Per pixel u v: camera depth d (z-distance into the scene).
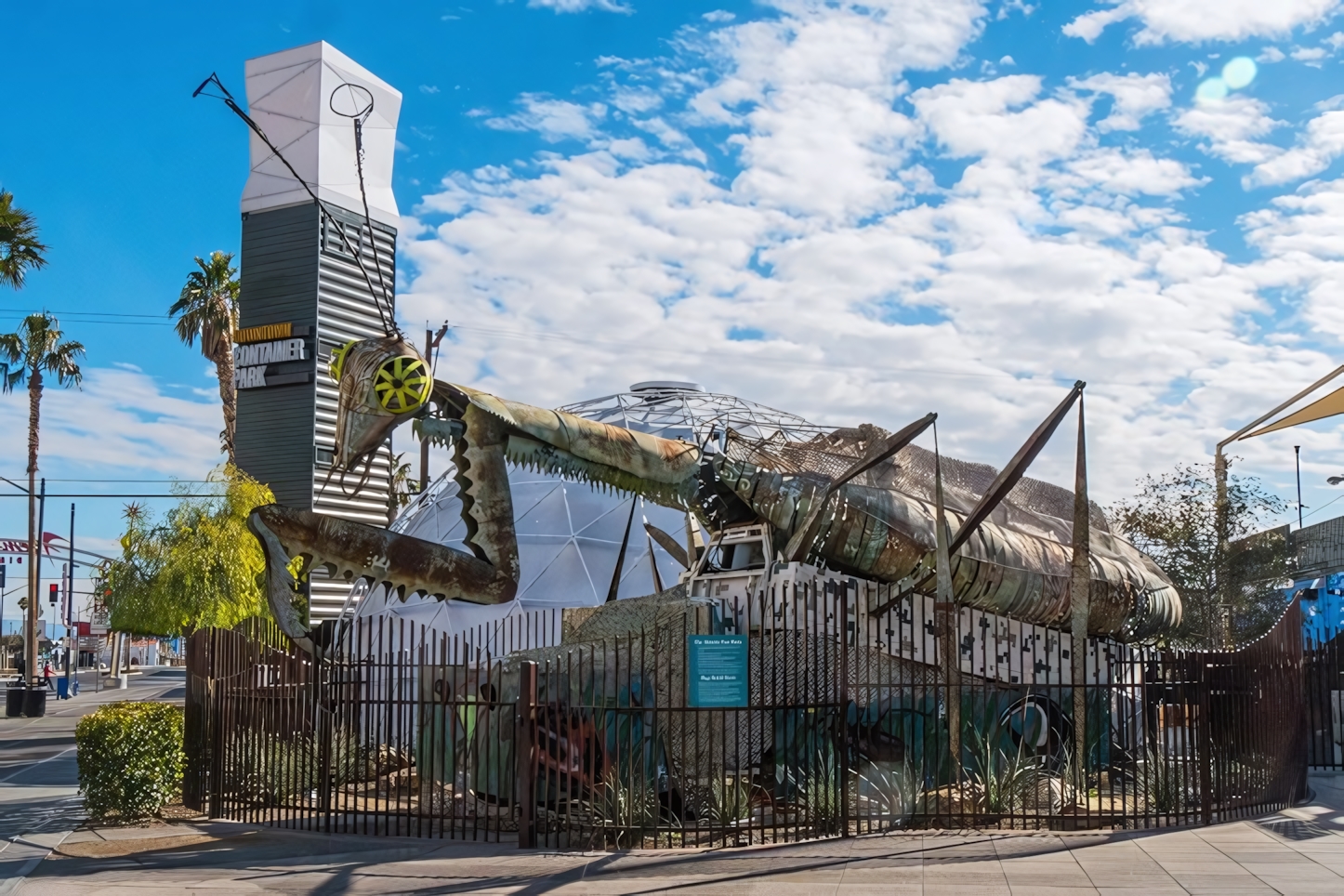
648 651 13.84
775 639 13.04
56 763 21.97
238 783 13.94
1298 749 14.73
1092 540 19.38
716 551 16.70
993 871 9.90
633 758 12.00
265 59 37.28
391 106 39.03
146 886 10.01
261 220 36.66
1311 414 28.78
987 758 13.48
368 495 37.16
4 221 37.09
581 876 9.99
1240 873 9.64
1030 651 16.73
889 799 12.68
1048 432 14.57
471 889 9.59
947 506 16.98
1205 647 27.98
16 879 10.38
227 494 32.69
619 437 15.06
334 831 12.63
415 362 13.05
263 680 13.93
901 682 13.38
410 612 25.59
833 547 15.75
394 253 38.81
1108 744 14.32
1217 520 29.78
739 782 12.36
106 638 84.50
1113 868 9.91
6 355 51.03
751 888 9.41
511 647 19.42
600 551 26.17
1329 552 40.94
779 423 31.33
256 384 36.00
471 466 13.76
